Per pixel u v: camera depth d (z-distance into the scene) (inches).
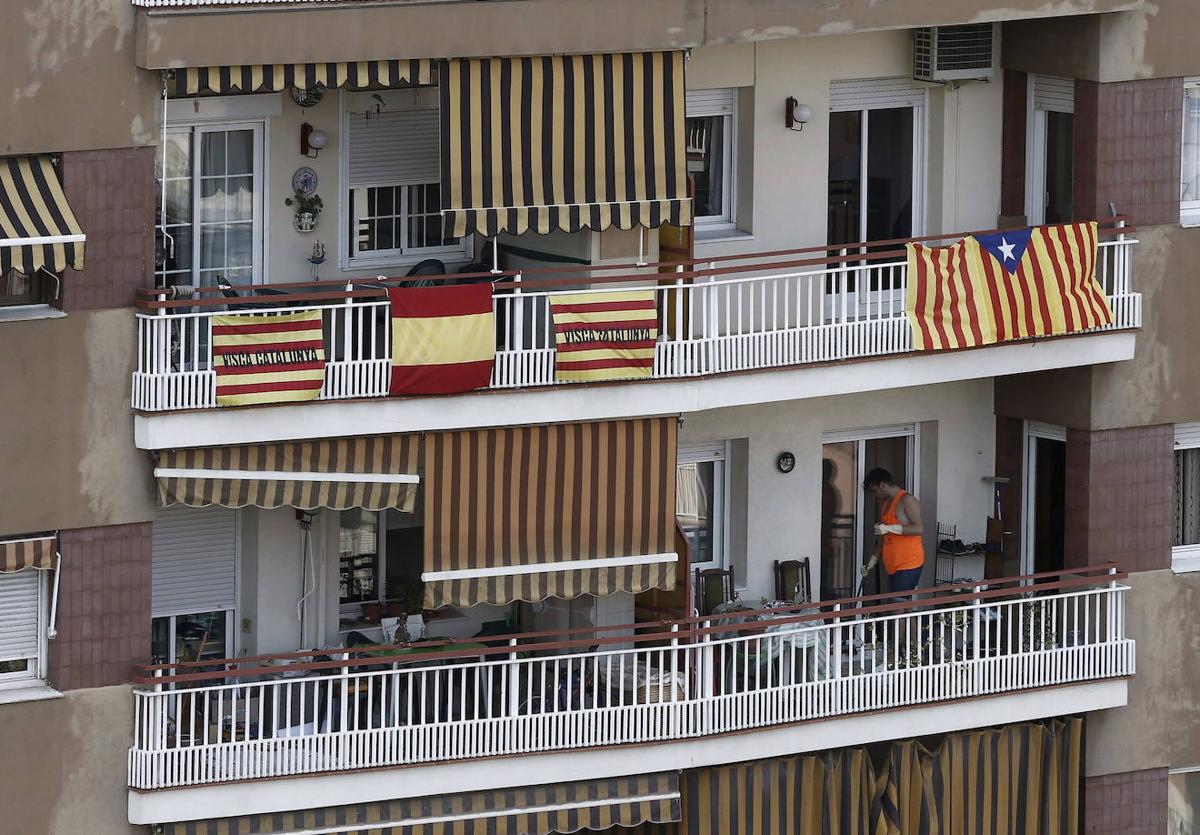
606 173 3986.2
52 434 3828.7
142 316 3833.7
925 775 4439.0
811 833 4362.7
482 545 4060.0
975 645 4372.5
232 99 4065.0
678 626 4256.9
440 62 3897.6
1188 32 4397.1
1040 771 4534.9
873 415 4603.8
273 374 3853.3
